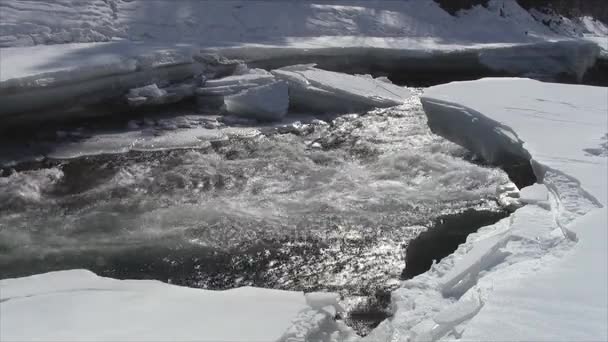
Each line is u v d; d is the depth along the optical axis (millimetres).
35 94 11336
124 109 12906
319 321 5082
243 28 17734
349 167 10797
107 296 5465
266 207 9188
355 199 9445
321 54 16297
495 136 10086
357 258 7809
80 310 5191
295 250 7996
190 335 4754
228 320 5008
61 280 5816
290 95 14039
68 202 9227
